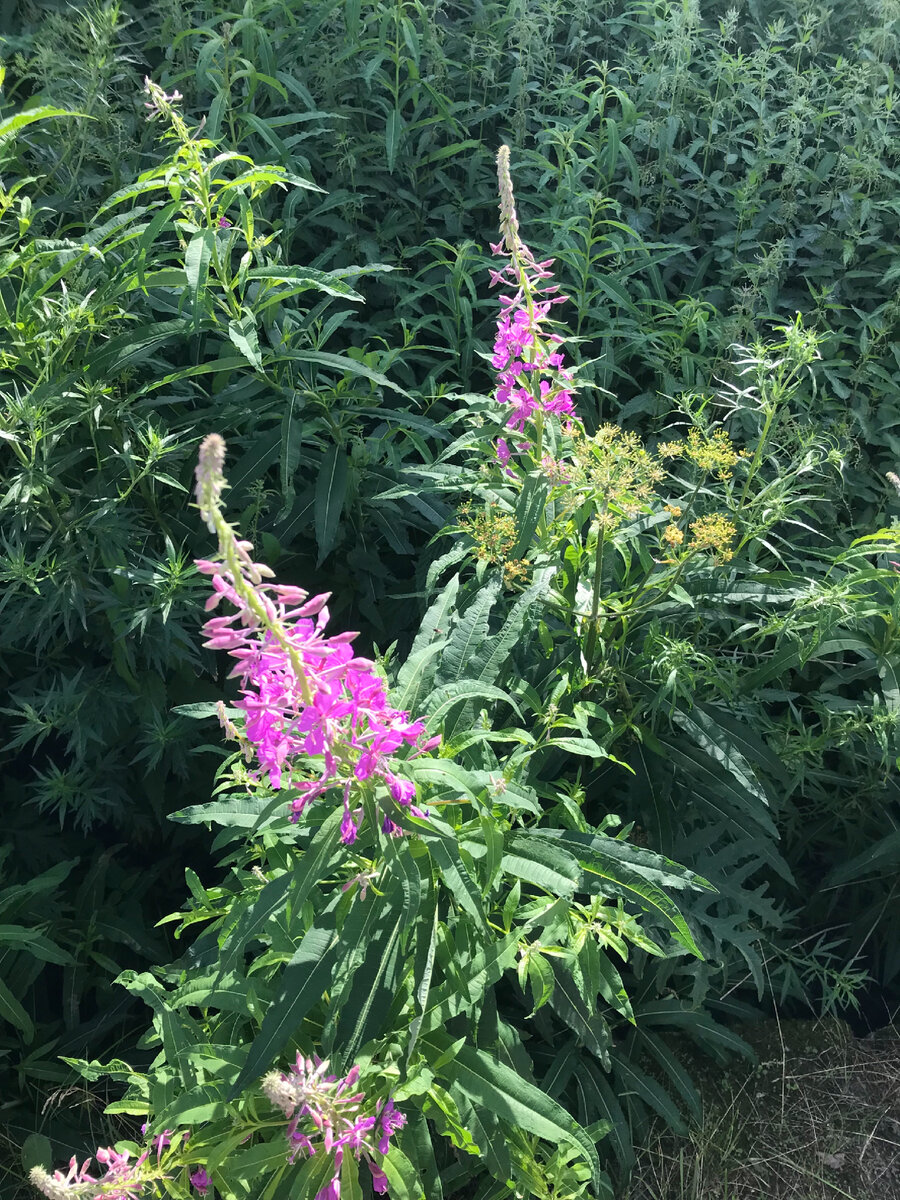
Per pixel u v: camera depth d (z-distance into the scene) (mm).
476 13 1392
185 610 970
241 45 1205
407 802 638
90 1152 953
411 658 732
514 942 756
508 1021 976
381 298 1297
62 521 947
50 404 899
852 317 1352
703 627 1051
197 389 1125
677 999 1029
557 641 1007
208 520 490
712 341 1313
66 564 927
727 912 1039
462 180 1398
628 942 1014
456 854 647
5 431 875
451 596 846
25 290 904
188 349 1125
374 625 1174
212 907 884
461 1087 740
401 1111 749
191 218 926
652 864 767
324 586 1177
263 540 1038
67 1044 1004
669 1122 967
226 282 933
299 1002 651
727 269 1358
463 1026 820
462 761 783
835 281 1312
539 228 1352
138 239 995
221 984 766
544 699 945
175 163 927
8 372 1030
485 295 1330
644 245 1202
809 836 1163
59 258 910
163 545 1056
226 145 1164
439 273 1335
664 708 979
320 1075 644
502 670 977
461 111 1391
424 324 1230
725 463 949
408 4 1312
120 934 1044
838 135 1398
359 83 1310
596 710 898
